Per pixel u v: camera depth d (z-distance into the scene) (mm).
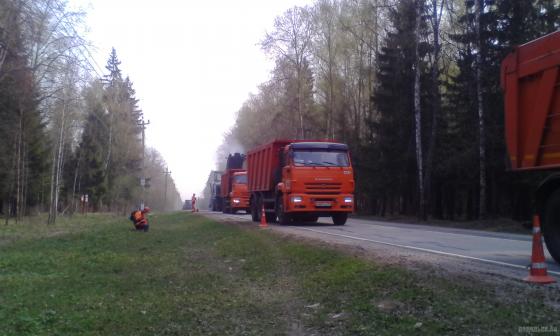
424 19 36875
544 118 11664
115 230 26062
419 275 9703
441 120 40562
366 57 46656
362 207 51844
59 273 13555
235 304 9820
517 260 11602
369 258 12016
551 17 32500
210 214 44656
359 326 7793
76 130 48906
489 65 34156
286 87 50500
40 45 25797
